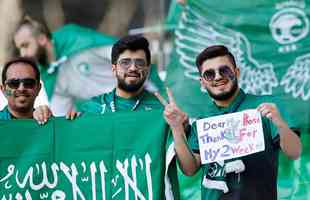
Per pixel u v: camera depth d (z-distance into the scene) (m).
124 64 14.35
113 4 20.98
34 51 20.97
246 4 20.16
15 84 14.26
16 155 14.30
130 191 14.07
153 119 14.09
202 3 20.33
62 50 20.92
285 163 19.89
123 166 14.14
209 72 13.88
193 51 20.33
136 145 14.11
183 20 20.47
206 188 14.05
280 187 19.92
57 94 20.72
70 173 14.28
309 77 20.05
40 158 14.30
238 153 13.59
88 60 20.80
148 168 14.02
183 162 13.55
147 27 20.77
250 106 14.02
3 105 16.56
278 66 20.14
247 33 20.20
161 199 13.98
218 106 14.22
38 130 14.31
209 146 13.70
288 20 20.12
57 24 21.03
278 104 14.46
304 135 19.94
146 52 14.45
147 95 14.98
